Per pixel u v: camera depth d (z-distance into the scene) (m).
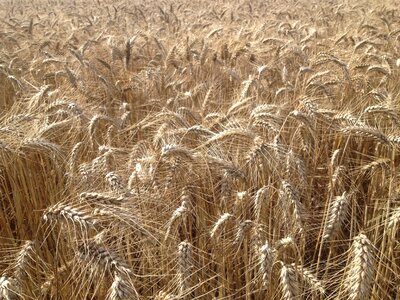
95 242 0.40
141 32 1.68
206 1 3.46
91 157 0.77
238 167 0.60
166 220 0.56
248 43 1.47
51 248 0.59
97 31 2.01
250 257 0.54
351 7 2.45
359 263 0.41
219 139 0.64
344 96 0.97
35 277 0.52
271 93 1.04
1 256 0.57
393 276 0.56
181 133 0.72
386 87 1.04
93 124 0.77
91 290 0.51
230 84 1.25
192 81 1.25
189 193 0.61
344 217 0.50
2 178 0.66
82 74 1.32
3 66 1.17
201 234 0.58
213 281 0.57
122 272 0.38
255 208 0.56
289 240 0.50
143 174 0.60
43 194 0.69
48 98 0.93
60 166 0.68
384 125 0.82
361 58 1.19
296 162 0.63
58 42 1.61
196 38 1.61
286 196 0.54
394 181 0.63
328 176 0.70
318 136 0.80
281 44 1.40
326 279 0.52
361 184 0.72
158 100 1.02
